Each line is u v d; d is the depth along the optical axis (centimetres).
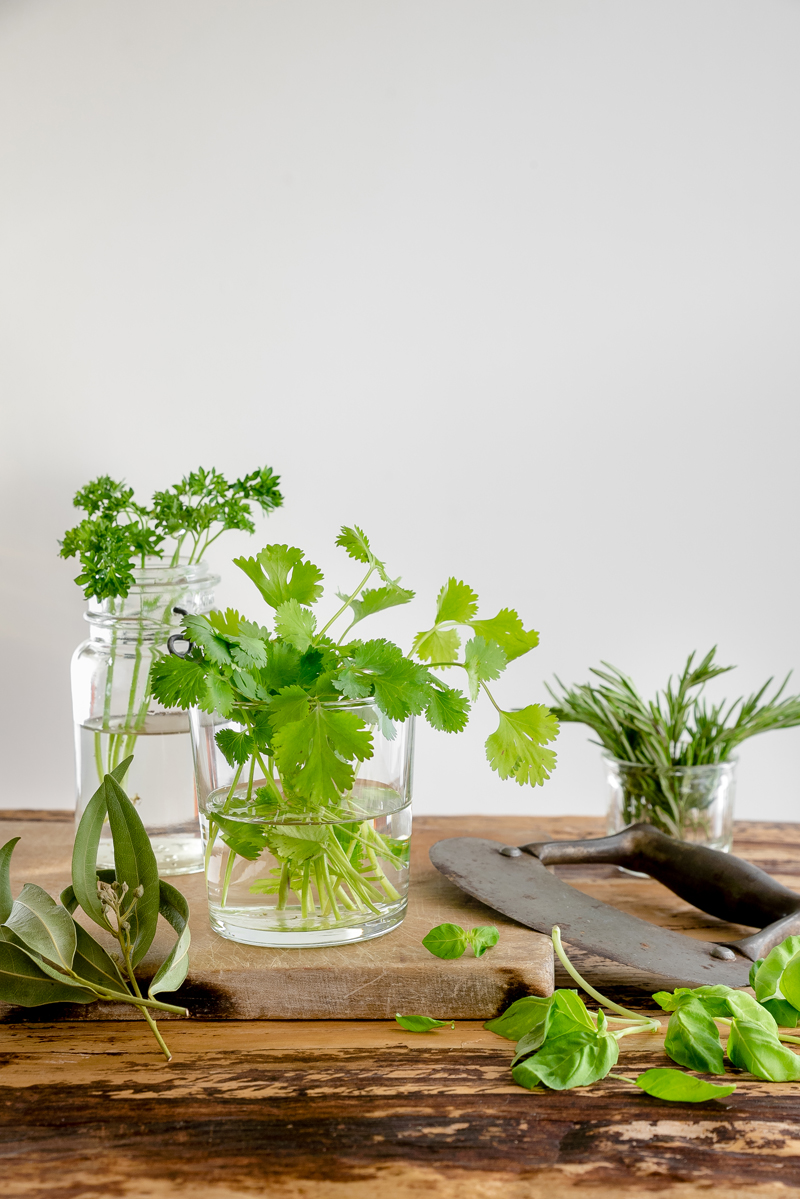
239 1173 48
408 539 137
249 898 67
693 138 132
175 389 135
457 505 137
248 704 64
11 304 134
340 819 67
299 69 131
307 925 67
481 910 75
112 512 85
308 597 73
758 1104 54
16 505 137
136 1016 64
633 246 133
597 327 134
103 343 134
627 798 96
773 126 132
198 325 134
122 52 131
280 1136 51
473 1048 60
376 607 72
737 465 137
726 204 133
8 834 99
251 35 130
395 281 134
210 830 68
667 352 135
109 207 132
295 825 66
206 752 67
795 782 145
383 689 64
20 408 135
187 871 85
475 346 135
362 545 73
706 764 95
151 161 132
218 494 87
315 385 135
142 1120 52
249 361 135
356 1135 51
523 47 131
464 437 136
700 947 67
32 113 131
